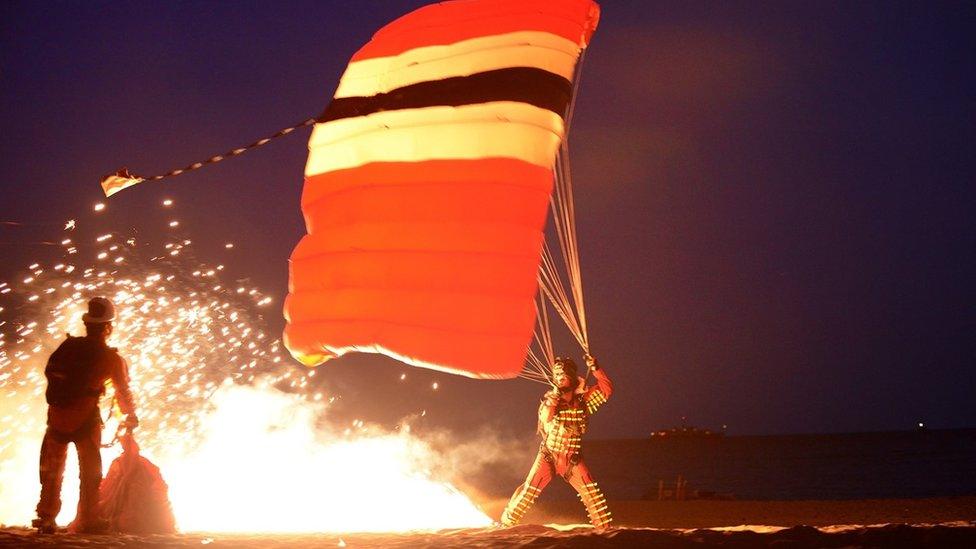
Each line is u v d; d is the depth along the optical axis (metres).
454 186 7.97
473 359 7.57
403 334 7.83
